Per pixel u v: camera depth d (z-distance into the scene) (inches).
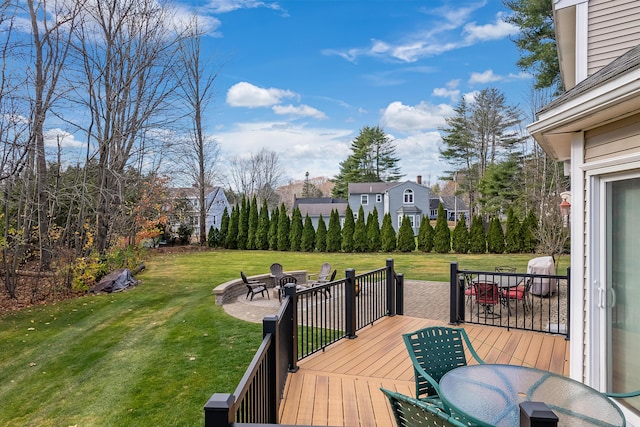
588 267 128.7
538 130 135.5
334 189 1728.6
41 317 297.0
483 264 599.5
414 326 232.4
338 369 166.4
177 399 161.6
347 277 209.6
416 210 1268.5
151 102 472.4
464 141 1202.0
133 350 223.0
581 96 109.7
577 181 135.4
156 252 794.8
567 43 219.8
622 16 166.6
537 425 51.7
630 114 109.6
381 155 1605.6
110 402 160.7
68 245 403.2
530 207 787.4
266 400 106.0
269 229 884.0
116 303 343.0
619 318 120.8
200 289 407.8
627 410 116.2
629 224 116.2
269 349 114.2
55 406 159.2
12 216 380.5
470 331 221.1
